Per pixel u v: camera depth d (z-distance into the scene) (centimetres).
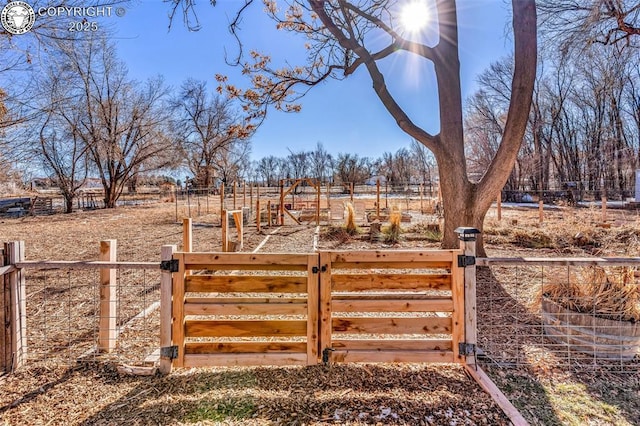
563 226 895
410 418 197
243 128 844
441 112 550
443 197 559
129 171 2194
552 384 232
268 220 1193
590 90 1953
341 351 249
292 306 248
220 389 226
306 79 815
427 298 252
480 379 233
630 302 266
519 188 2566
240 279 246
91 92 1883
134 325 330
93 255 703
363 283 250
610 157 2130
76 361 260
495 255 663
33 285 464
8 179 1489
